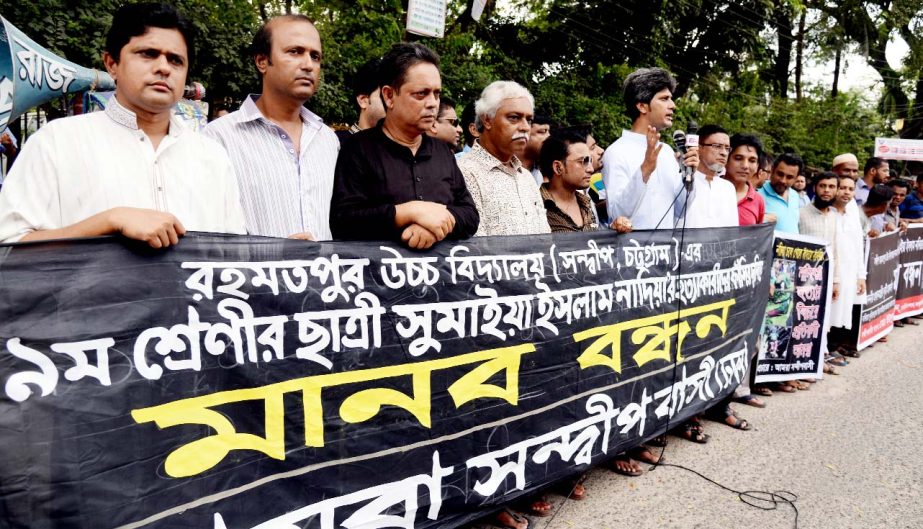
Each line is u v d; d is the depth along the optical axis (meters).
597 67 14.65
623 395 3.08
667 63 15.53
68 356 1.52
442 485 2.31
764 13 15.65
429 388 2.26
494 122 2.86
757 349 4.48
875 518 2.95
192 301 1.72
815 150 19.78
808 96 23.28
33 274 1.48
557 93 13.05
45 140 1.69
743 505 3.01
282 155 2.31
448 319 2.32
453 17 13.22
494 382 2.47
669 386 3.38
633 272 3.11
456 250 2.36
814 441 3.84
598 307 2.91
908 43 23.70
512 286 2.53
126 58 1.75
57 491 1.50
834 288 5.48
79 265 1.54
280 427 1.89
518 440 2.57
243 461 1.80
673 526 2.79
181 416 1.69
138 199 1.78
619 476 3.26
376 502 2.11
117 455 1.58
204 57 7.16
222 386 1.77
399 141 2.43
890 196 6.55
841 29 22.23
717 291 3.74
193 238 1.72
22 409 1.46
